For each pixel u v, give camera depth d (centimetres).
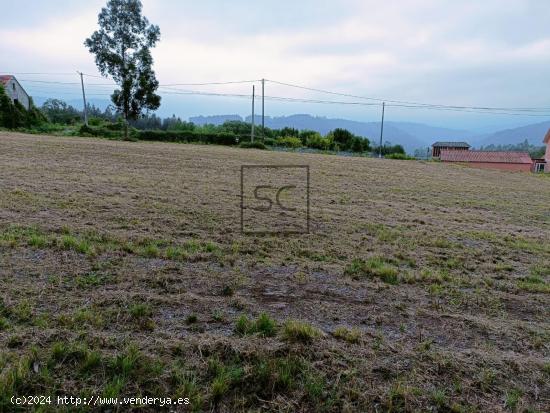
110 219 472
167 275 310
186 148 1981
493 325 267
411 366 211
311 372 200
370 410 179
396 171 1525
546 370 218
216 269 334
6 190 590
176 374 190
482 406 187
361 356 217
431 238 501
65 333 216
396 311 278
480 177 1580
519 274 385
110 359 196
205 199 647
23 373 180
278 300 284
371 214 636
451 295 316
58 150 1334
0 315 230
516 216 736
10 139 1670
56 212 485
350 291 309
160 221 481
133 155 1368
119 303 256
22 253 332
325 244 438
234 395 183
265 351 212
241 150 2242
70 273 299
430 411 182
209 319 246
